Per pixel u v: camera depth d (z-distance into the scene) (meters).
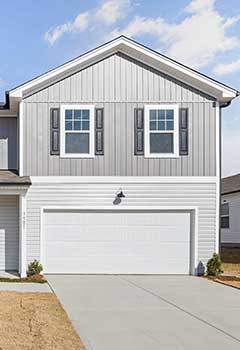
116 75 18.36
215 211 18.11
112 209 17.98
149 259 18.06
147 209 18.03
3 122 19.89
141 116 18.25
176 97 18.38
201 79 18.02
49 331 8.59
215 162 18.22
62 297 12.64
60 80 18.17
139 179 18.05
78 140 18.08
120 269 17.98
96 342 8.09
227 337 8.58
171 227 18.11
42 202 17.81
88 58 17.92
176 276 17.62
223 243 32.81
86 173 17.98
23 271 16.95
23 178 17.33
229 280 16.61
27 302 11.47
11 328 8.65
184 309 11.24
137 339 8.35
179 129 18.27
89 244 17.95
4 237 18.25
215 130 18.33
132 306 11.54
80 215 17.95
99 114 18.19
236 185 32.34
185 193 18.12
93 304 11.71
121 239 18.05
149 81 18.38
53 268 17.81
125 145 18.14
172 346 7.91
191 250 18.08
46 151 17.95
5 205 18.31
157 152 18.19
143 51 17.95
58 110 18.09
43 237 17.80
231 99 18.28
